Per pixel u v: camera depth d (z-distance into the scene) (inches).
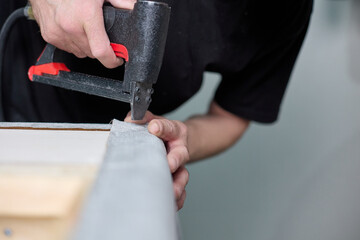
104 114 47.2
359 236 79.4
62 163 19.5
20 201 16.8
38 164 19.3
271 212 82.4
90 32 28.2
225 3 40.6
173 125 31.1
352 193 80.1
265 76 49.2
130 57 28.5
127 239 11.4
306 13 43.5
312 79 79.0
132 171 16.7
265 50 45.8
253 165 81.6
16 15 38.1
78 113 47.3
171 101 47.7
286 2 41.7
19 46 44.7
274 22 43.2
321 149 81.2
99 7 28.3
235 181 81.7
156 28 27.5
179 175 30.6
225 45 43.4
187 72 44.5
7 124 29.3
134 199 13.8
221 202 82.1
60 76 33.5
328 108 79.9
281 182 82.2
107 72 42.2
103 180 15.6
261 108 50.0
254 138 81.0
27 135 26.0
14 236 17.5
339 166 80.5
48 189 16.9
